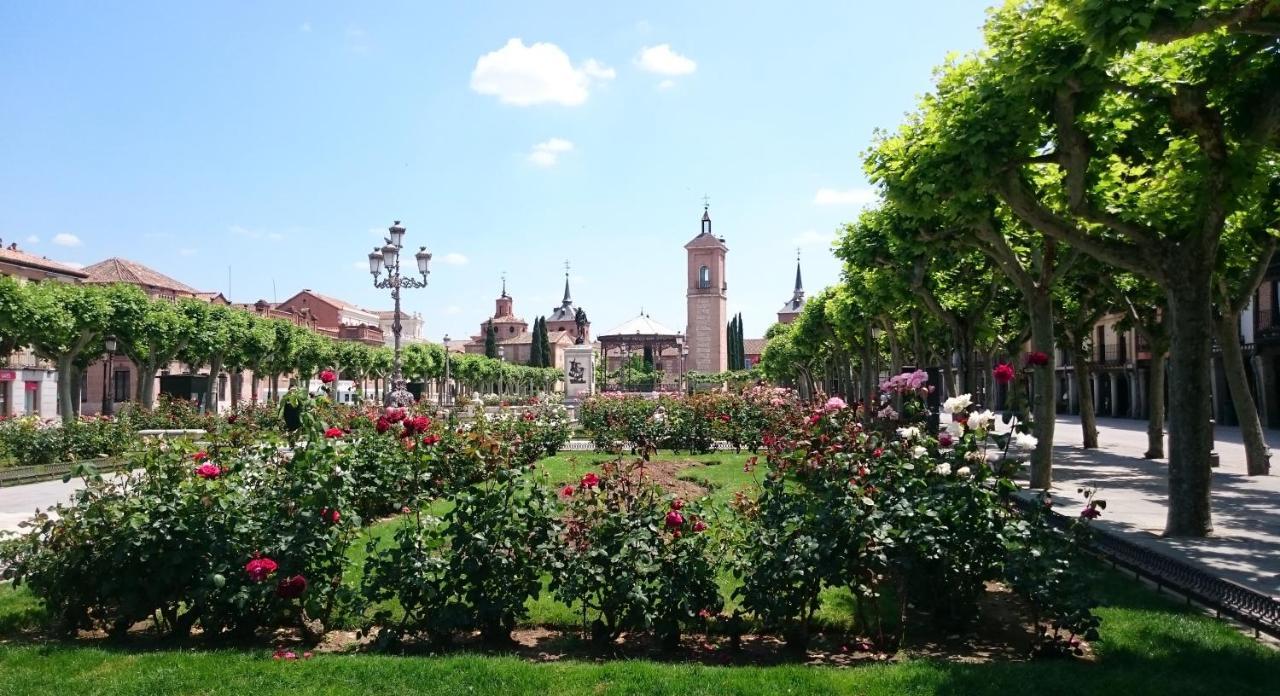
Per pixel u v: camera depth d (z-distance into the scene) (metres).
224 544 5.33
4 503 11.95
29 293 26.31
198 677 4.53
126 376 49.88
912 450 5.75
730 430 18.33
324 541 5.38
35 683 4.46
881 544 5.06
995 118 8.48
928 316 21.86
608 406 20.72
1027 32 7.88
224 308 36.28
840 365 38.47
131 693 4.30
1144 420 39.34
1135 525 9.27
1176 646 4.98
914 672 4.53
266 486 6.11
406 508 7.44
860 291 20.50
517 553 5.32
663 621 5.16
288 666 4.71
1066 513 9.98
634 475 12.24
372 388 70.94
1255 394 31.45
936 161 9.09
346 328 80.19
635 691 4.28
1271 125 7.76
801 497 5.47
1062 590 4.81
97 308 27.81
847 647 5.27
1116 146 9.57
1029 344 38.84
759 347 121.38
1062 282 16.81
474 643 5.39
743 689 4.29
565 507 5.79
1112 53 6.80
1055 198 10.45
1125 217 8.60
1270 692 4.24
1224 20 6.41
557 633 5.61
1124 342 41.81
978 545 5.23
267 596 5.21
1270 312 30.11
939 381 13.57
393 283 22.97
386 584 5.23
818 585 5.10
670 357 102.44
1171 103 7.99
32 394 40.59
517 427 15.63
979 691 4.24
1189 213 8.40
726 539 5.62
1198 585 6.07
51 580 5.35
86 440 16.75
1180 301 8.47
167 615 5.48
